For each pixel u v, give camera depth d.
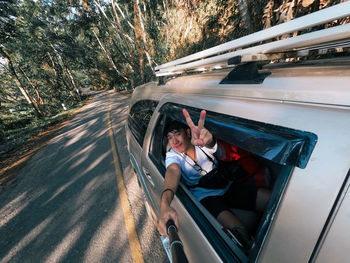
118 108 13.96
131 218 2.88
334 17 0.57
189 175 1.35
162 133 1.62
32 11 23.86
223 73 1.27
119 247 2.44
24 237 2.94
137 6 12.93
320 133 0.55
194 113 1.14
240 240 0.88
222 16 5.26
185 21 7.23
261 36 0.82
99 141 6.93
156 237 2.48
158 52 13.84
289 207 0.58
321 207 0.52
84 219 3.05
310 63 0.91
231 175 1.26
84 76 68.31
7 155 7.70
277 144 0.63
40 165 5.77
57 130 10.70
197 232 1.01
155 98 1.95
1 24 17.64
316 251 0.52
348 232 0.47
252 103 0.81
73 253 2.49
